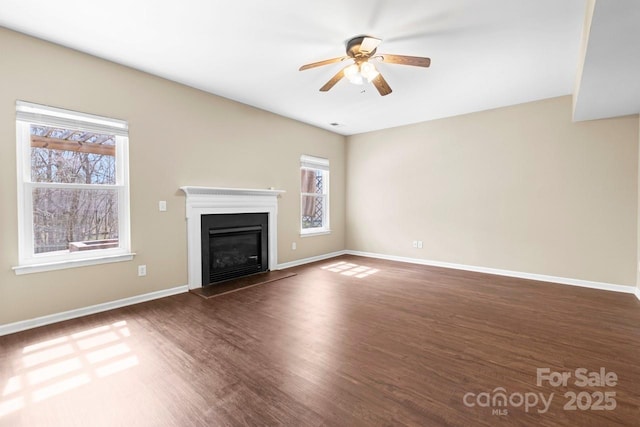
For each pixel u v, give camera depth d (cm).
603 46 202
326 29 251
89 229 301
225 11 227
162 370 198
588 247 388
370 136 596
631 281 362
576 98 312
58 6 220
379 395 172
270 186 475
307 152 542
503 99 414
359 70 268
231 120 418
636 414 157
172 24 244
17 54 253
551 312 301
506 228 448
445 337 246
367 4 219
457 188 492
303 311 305
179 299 342
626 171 364
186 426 149
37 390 177
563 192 403
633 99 305
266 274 456
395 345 233
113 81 307
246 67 321
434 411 159
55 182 279
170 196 355
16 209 255
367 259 577
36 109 262
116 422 152
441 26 246
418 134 532
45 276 269
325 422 151
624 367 201
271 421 152
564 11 223
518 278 433
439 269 491
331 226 602
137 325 269
